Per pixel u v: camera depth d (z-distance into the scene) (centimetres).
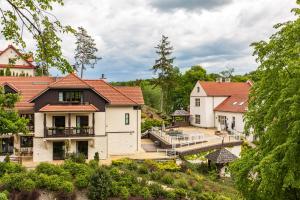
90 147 4075
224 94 6494
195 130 6138
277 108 1553
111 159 4078
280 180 1473
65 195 2859
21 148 4134
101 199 2867
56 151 4031
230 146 4647
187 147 4488
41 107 3978
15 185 2836
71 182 2972
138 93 4612
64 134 3947
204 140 4822
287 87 1479
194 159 4178
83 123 4103
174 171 3684
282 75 1527
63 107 3941
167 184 3272
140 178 3297
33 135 4078
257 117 1839
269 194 1573
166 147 4506
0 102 1808
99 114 4122
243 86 6831
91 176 2948
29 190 2825
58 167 3145
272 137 1549
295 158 1413
